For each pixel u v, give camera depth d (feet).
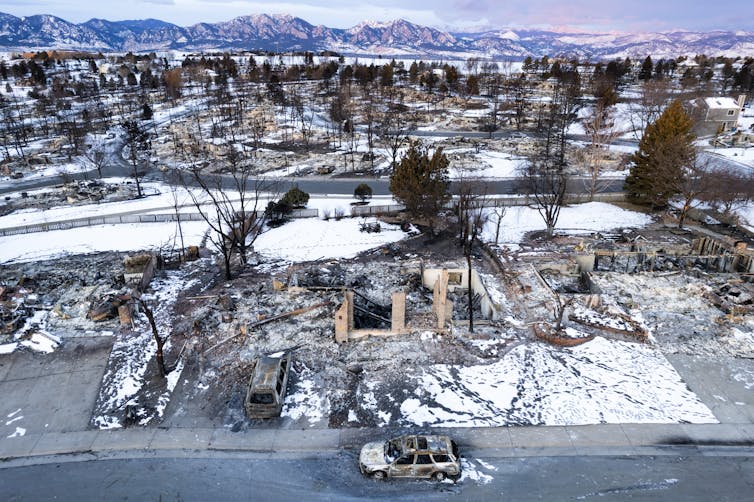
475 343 91.09
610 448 68.69
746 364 85.71
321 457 67.62
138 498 61.57
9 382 82.28
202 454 68.23
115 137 280.51
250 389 73.97
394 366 85.10
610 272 118.32
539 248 136.15
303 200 161.58
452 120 310.65
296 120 311.06
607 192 185.78
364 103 356.59
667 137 156.76
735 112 274.77
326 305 103.30
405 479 63.98
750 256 119.65
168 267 125.70
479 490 62.39
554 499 61.00
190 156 239.71
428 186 139.95
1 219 162.61
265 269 123.75
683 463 66.28
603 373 83.56
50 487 63.26
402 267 122.52
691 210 161.79
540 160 226.99
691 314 100.68
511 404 76.84
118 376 83.61
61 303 106.11
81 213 166.61
